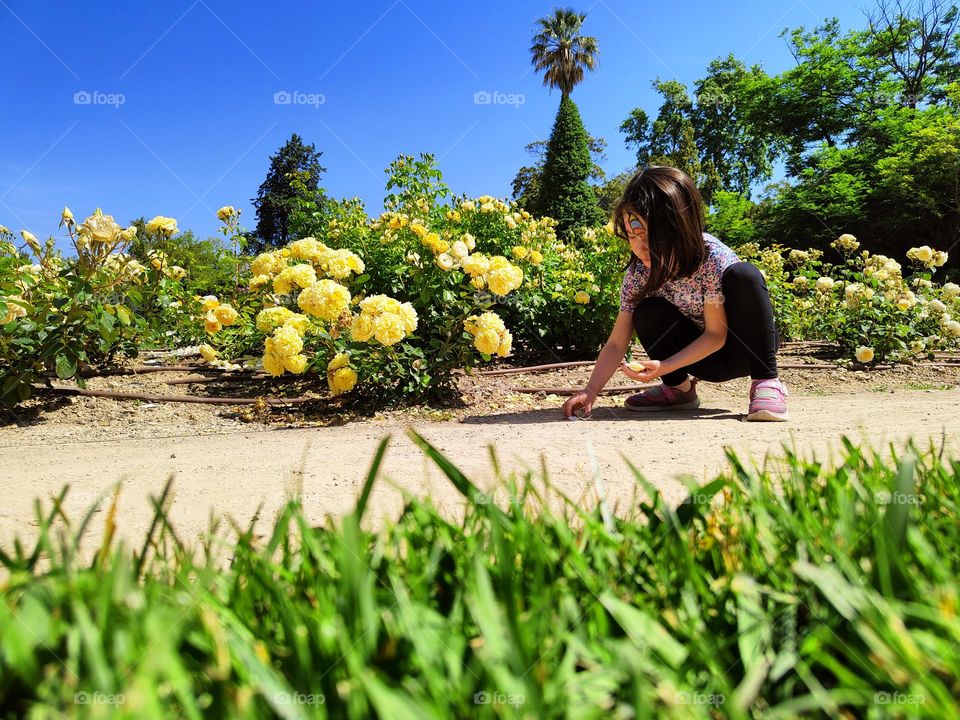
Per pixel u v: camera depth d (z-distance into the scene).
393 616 0.60
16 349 3.39
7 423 3.21
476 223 5.59
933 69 24.03
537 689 0.48
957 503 0.94
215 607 0.62
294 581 0.73
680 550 0.75
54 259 3.88
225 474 1.96
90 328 3.50
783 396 2.94
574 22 30.78
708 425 2.79
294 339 3.28
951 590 0.62
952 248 19.88
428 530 0.84
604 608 0.66
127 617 0.53
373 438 2.66
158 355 4.81
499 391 3.95
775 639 0.65
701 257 2.94
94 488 1.83
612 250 5.07
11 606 0.62
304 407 3.54
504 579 0.59
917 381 4.51
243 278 5.17
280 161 21.39
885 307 5.43
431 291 3.71
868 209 21.08
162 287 4.57
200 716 0.46
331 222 5.65
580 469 1.80
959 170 19.22
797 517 0.91
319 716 0.48
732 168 31.20
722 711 0.56
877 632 0.55
